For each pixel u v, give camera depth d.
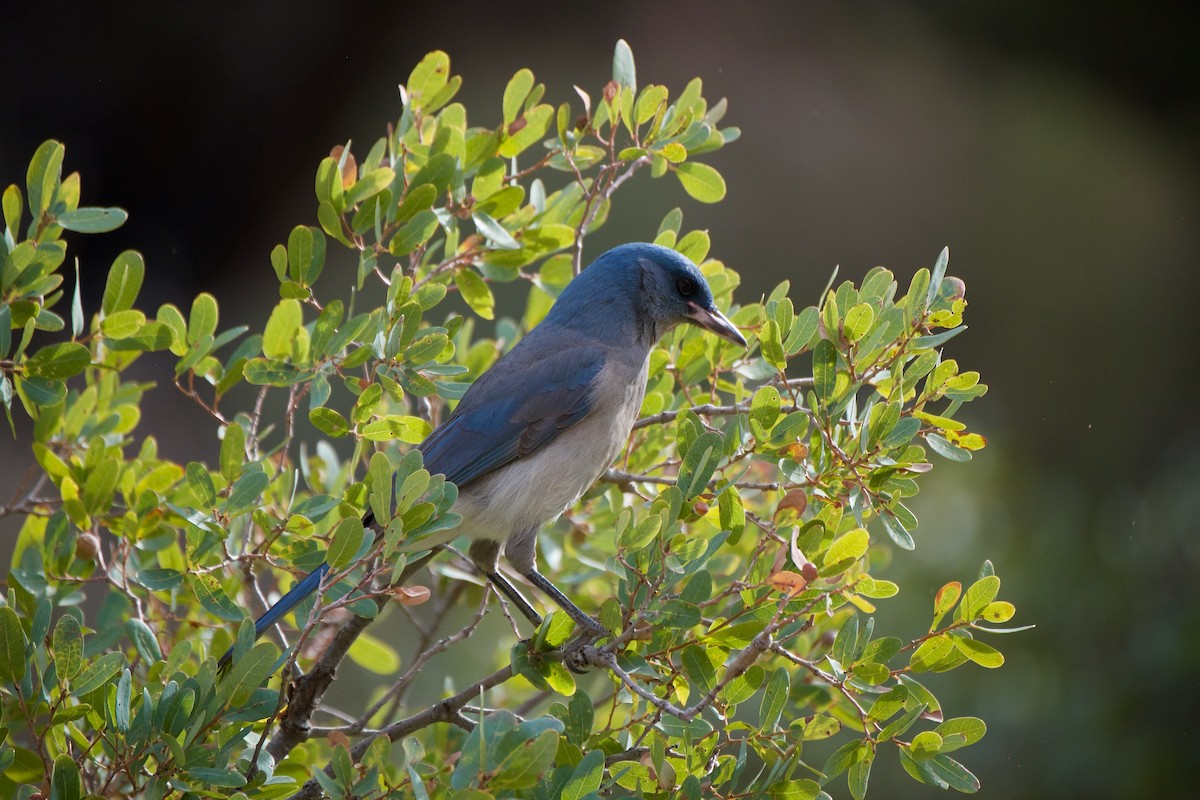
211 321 9.87
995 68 29.25
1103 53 29.27
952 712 14.95
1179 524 15.59
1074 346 24.81
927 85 28.75
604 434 10.72
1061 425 22.97
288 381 9.11
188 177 26.02
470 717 9.39
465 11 26.52
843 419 8.66
